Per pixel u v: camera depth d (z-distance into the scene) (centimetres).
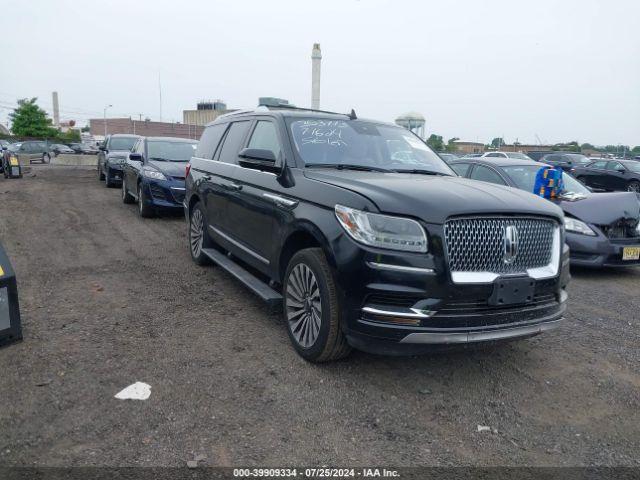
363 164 460
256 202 471
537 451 296
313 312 381
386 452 288
